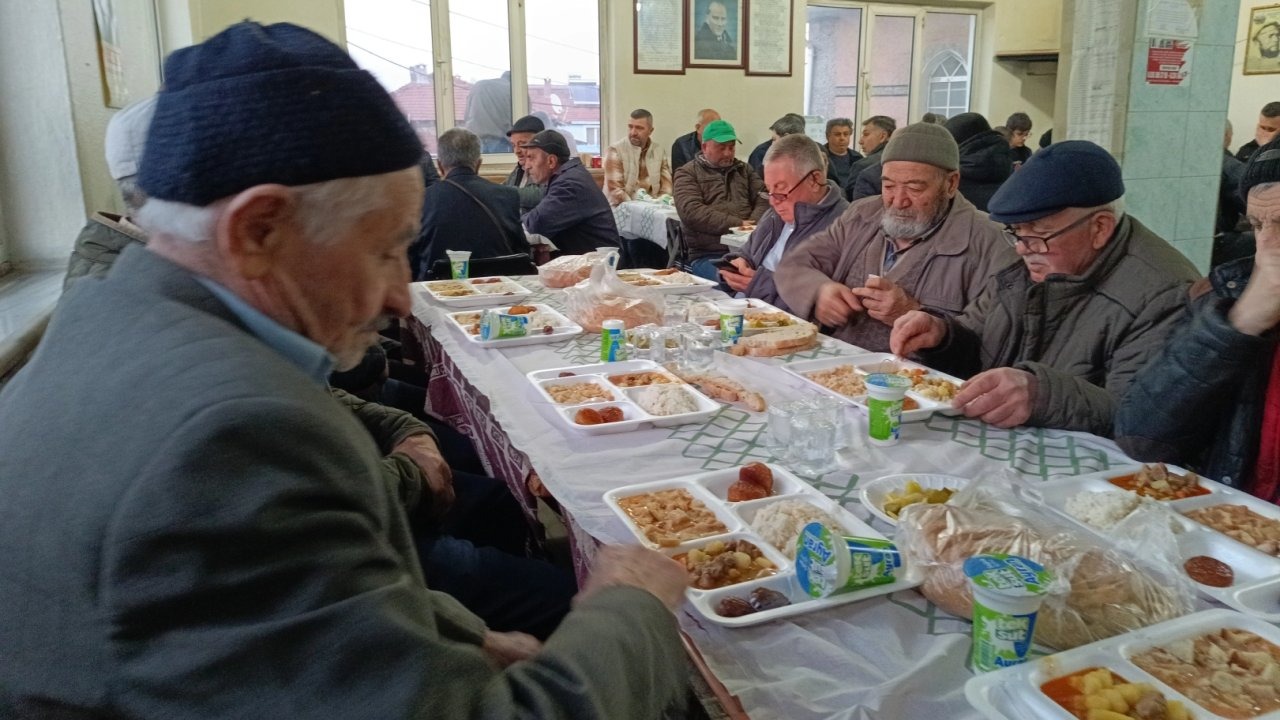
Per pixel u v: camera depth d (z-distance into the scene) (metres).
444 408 2.58
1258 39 7.07
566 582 1.63
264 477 0.59
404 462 1.62
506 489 2.00
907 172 2.41
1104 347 1.83
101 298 0.72
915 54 8.27
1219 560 1.15
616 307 2.50
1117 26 3.28
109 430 0.61
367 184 0.72
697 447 1.62
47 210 2.64
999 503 1.15
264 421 0.60
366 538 0.65
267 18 5.95
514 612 1.59
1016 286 2.04
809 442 1.52
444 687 0.63
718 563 1.12
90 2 2.91
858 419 1.74
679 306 2.86
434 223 3.82
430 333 2.67
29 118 2.56
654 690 0.79
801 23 7.48
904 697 0.87
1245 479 1.42
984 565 0.92
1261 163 1.24
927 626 1.00
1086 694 0.82
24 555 0.61
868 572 1.04
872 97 8.27
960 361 2.12
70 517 0.59
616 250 3.39
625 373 2.09
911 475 1.41
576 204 4.59
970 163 4.19
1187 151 3.51
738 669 0.93
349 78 0.71
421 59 6.51
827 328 2.70
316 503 0.62
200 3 5.75
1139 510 1.14
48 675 0.61
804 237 3.08
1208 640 0.92
